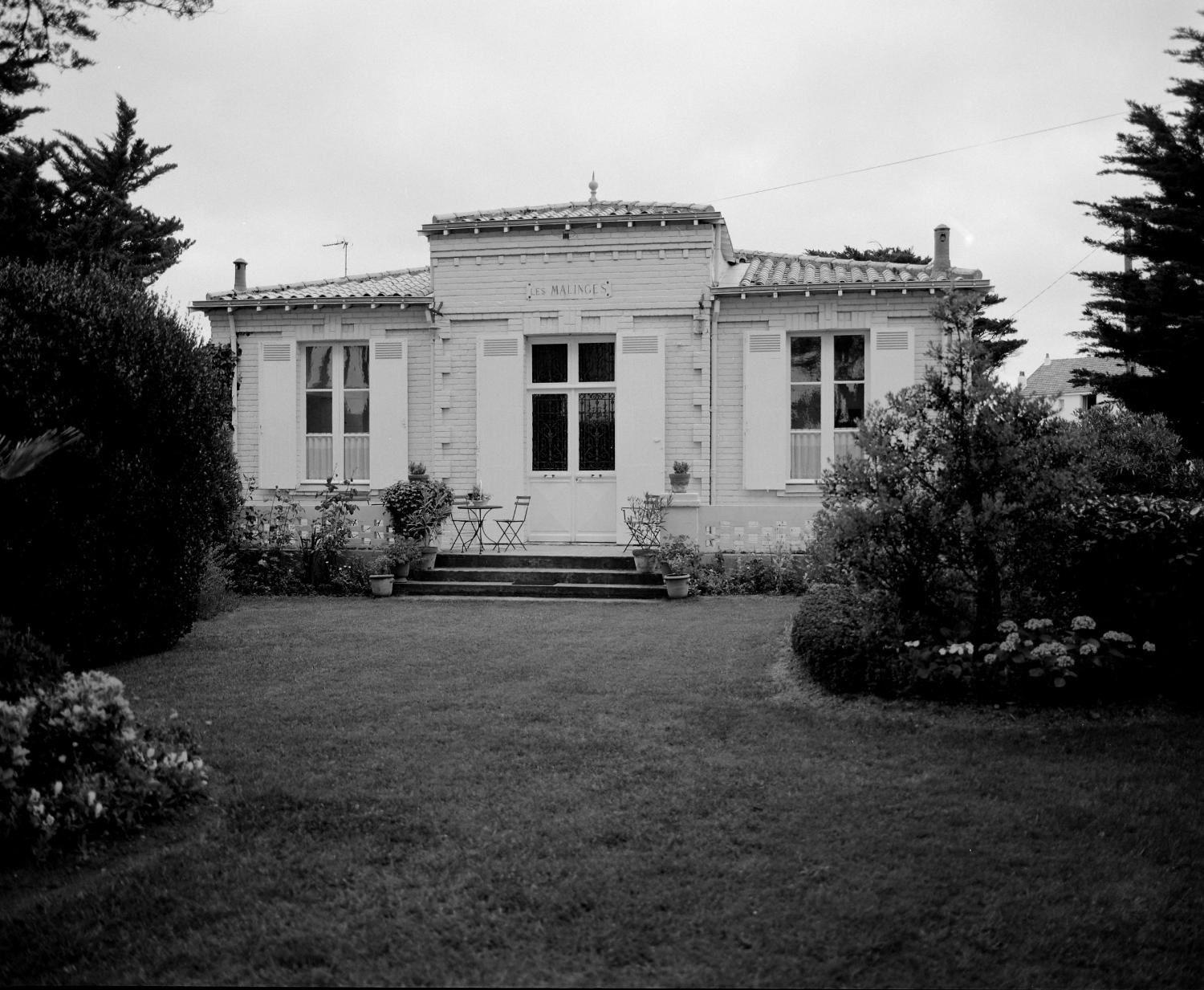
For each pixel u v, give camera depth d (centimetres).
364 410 1648
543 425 1596
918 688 708
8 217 1577
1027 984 364
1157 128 1120
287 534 1434
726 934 390
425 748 620
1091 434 1002
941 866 449
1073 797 529
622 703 732
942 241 1580
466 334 1587
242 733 654
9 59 1158
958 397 752
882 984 361
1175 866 453
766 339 1520
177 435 920
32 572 806
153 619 920
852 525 738
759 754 608
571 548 1526
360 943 382
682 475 1468
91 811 470
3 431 791
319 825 493
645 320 1539
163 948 381
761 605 1244
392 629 1067
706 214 1501
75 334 827
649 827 489
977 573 743
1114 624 716
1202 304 1151
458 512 1582
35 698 508
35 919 404
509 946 381
